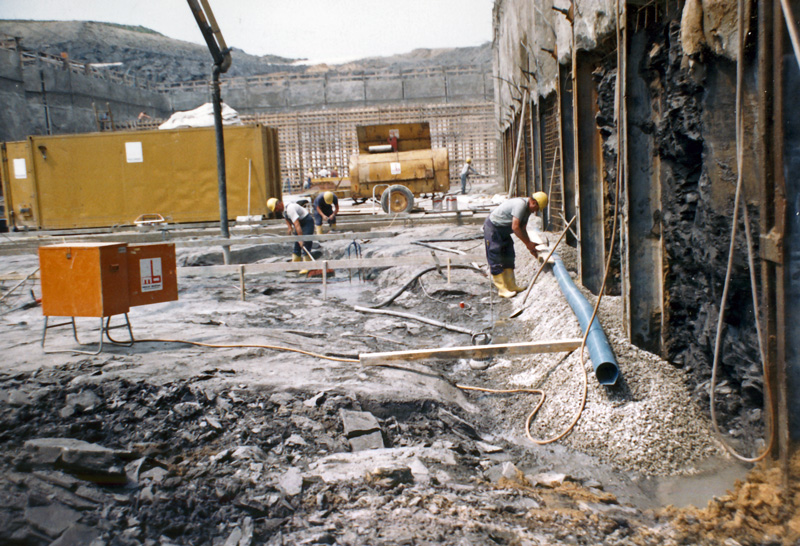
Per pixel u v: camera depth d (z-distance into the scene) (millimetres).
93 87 33719
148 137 14422
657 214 4957
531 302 6891
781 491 2896
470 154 35969
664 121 4492
